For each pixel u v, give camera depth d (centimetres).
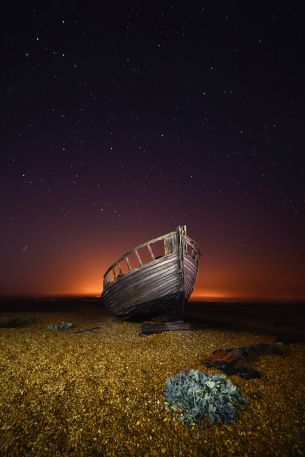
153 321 1436
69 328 1512
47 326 1584
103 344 1113
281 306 3234
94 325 1609
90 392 671
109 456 467
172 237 1309
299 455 457
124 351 1004
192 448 480
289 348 1014
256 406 591
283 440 491
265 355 909
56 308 2845
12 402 624
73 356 944
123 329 1409
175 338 1162
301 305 3416
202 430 517
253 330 1424
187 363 866
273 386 681
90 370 811
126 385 707
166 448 481
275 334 1309
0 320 1767
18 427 537
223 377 642
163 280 1320
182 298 1370
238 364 816
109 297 1528
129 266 1391
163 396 640
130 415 573
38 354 970
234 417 544
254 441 489
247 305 3409
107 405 612
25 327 1560
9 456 466
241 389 662
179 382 635
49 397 648
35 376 764
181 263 1307
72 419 562
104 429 531
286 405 596
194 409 552
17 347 1064
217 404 558
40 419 562
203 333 1279
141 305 1395
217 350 954
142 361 889
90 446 489
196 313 2378
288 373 761
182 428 524
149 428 530
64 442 498
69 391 677
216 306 3259
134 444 492
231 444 484
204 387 596
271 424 533
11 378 750
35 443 495
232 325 1609
